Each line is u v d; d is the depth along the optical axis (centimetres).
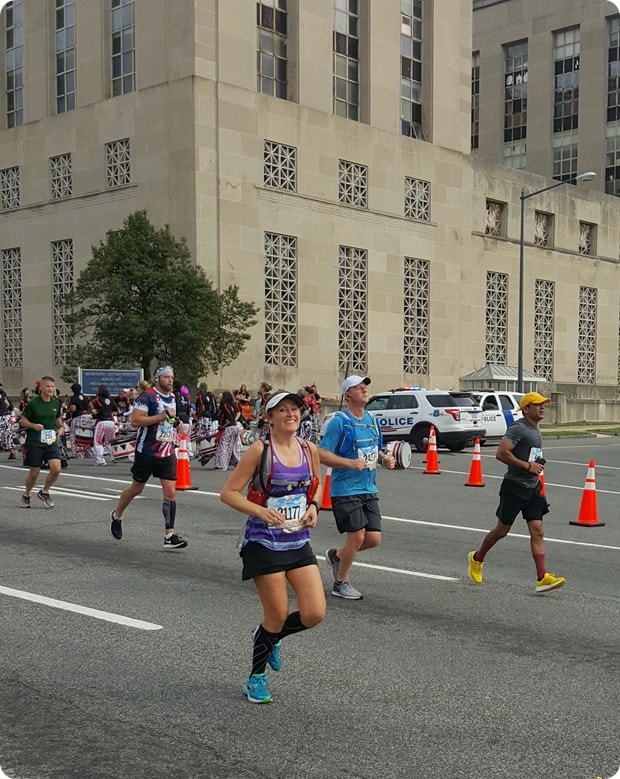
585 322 5375
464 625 675
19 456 2273
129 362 3038
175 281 3003
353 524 746
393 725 469
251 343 3572
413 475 1858
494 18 6569
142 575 833
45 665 566
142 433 976
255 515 483
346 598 759
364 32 4106
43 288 3944
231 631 645
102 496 1430
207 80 3441
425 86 4425
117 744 442
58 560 902
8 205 4116
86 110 3772
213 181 3453
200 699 506
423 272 4356
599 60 6066
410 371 4294
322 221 3856
